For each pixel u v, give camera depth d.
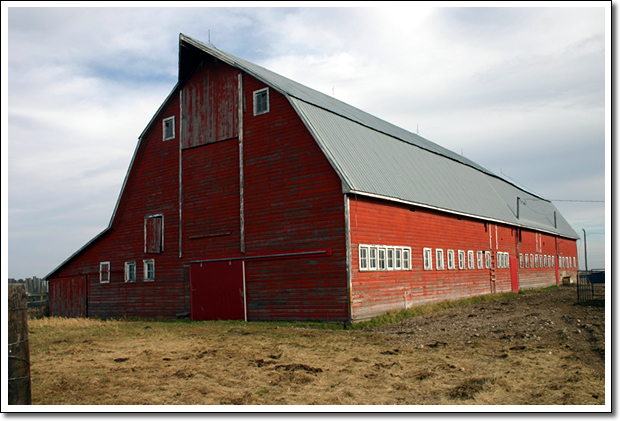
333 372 11.88
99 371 12.12
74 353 14.48
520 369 11.64
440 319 21.69
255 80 24.27
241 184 24.09
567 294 35.34
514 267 40.81
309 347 15.19
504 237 39.44
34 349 15.17
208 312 24.53
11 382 6.89
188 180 26.39
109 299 29.48
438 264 28.22
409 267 24.98
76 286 31.11
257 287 23.02
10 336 6.96
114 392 10.34
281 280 22.25
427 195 27.61
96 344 16.11
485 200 37.97
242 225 23.81
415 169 29.80
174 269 26.53
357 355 13.89
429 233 27.48
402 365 12.48
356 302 20.61
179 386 10.79
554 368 11.61
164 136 27.83
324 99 30.53
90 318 28.39
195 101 26.58
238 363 12.94
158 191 27.78
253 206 23.55
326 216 21.22
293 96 23.34
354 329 19.28
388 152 28.27
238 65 24.67
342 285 20.48
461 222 31.88
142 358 13.68
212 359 13.46
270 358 13.56
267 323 21.58
